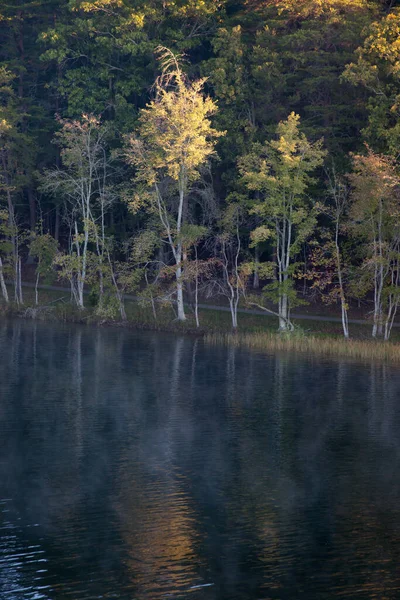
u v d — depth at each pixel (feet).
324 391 112.16
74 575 50.16
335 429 89.61
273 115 199.62
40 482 68.54
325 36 193.36
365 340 162.30
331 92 197.57
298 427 90.43
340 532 58.08
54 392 107.55
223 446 81.56
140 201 187.21
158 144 178.40
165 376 122.21
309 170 172.24
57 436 84.33
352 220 175.11
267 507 63.26
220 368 130.93
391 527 59.26
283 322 173.17
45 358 137.18
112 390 109.91
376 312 164.35
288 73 197.26
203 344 160.86
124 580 49.62
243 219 188.24
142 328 184.85
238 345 160.97
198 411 97.86
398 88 176.65
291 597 47.96
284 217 172.96
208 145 183.93
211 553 53.93
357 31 185.78
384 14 197.36
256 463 75.66
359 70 173.88
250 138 196.85
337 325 181.88
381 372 129.70
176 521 59.62
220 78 195.31
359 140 190.49
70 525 58.44
